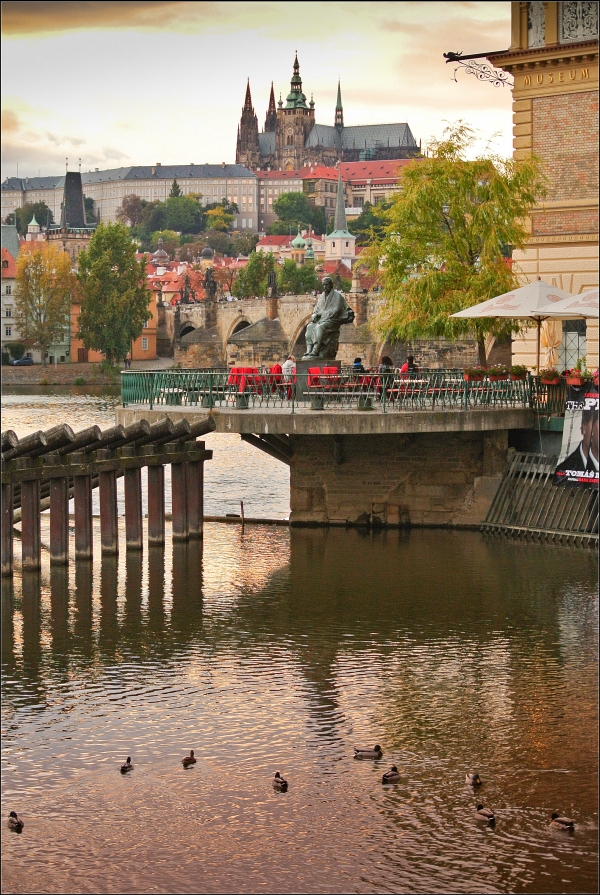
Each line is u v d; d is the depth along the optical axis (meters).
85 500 57.38
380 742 37.16
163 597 52.19
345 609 50.53
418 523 66.31
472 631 47.50
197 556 59.72
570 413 61.31
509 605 50.84
